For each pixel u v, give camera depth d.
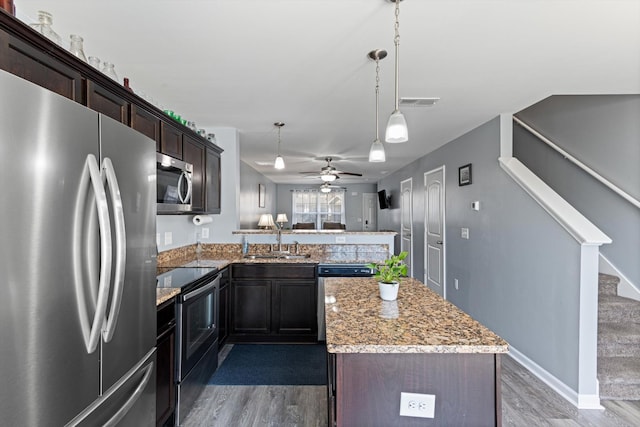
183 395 2.07
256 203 7.29
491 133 3.39
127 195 1.38
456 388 1.21
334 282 2.21
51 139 0.98
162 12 1.61
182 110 3.11
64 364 1.03
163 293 1.92
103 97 1.66
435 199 4.95
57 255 1.00
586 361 2.26
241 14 1.63
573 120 3.31
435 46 1.93
